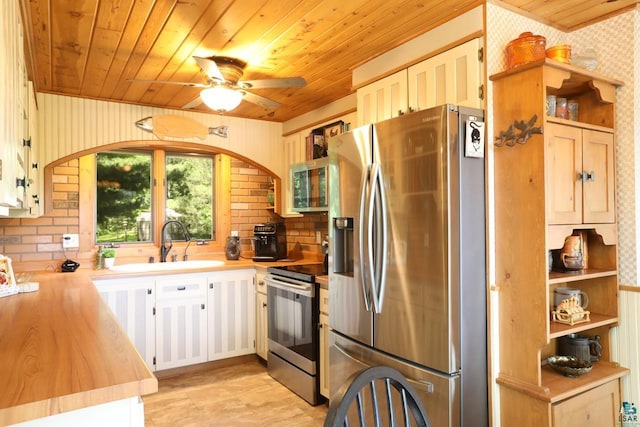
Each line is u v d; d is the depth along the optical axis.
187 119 3.84
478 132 1.95
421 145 1.98
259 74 2.96
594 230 2.04
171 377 3.61
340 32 2.30
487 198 1.99
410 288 2.02
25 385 1.04
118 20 2.11
